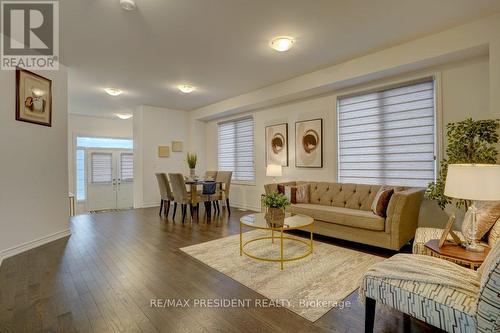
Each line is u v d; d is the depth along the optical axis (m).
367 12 2.72
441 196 3.12
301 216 3.40
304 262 2.90
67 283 2.42
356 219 3.37
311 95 4.90
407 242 3.28
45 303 2.07
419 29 3.07
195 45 3.42
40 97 3.56
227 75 4.55
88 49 3.50
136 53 3.64
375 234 3.24
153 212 6.02
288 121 5.41
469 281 1.44
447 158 3.43
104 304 2.06
